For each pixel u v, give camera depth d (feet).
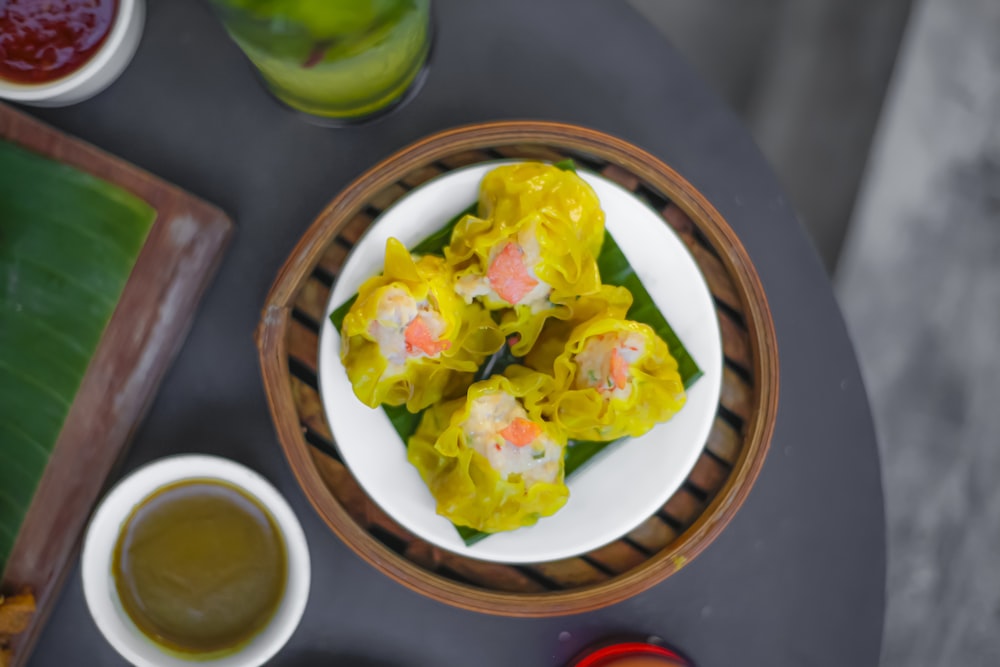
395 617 1.83
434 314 1.72
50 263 1.77
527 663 1.84
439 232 1.76
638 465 1.77
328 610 1.82
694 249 1.81
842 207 2.38
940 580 2.40
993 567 2.40
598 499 1.76
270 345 1.73
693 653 1.85
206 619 1.77
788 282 1.86
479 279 1.75
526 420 1.74
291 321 1.77
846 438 1.86
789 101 2.38
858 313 2.40
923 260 2.40
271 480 1.82
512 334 1.80
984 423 2.41
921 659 2.40
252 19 1.50
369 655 1.83
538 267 1.73
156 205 1.77
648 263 1.77
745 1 2.39
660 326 1.77
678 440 1.76
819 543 1.86
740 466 1.77
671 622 1.85
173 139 1.82
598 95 1.85
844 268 2.39
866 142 2.38
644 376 1.75
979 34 2.39
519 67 1.84
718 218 1.77
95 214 1.76
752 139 1.85
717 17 2.39
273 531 1.78
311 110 1.75
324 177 1.83
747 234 1.86
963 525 2.41
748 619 1.85
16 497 1.77
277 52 1.56
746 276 1.77
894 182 2.38
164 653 1.72
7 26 1.71
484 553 1.75
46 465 1.77
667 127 1.85
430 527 1.75
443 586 1.74
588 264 1.74
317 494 1.73
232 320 1.82
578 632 1.84
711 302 1.76
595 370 1.75
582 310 1.79
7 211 1.77
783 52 2.39
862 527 1.86
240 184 1.82
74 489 1.77
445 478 1.76
